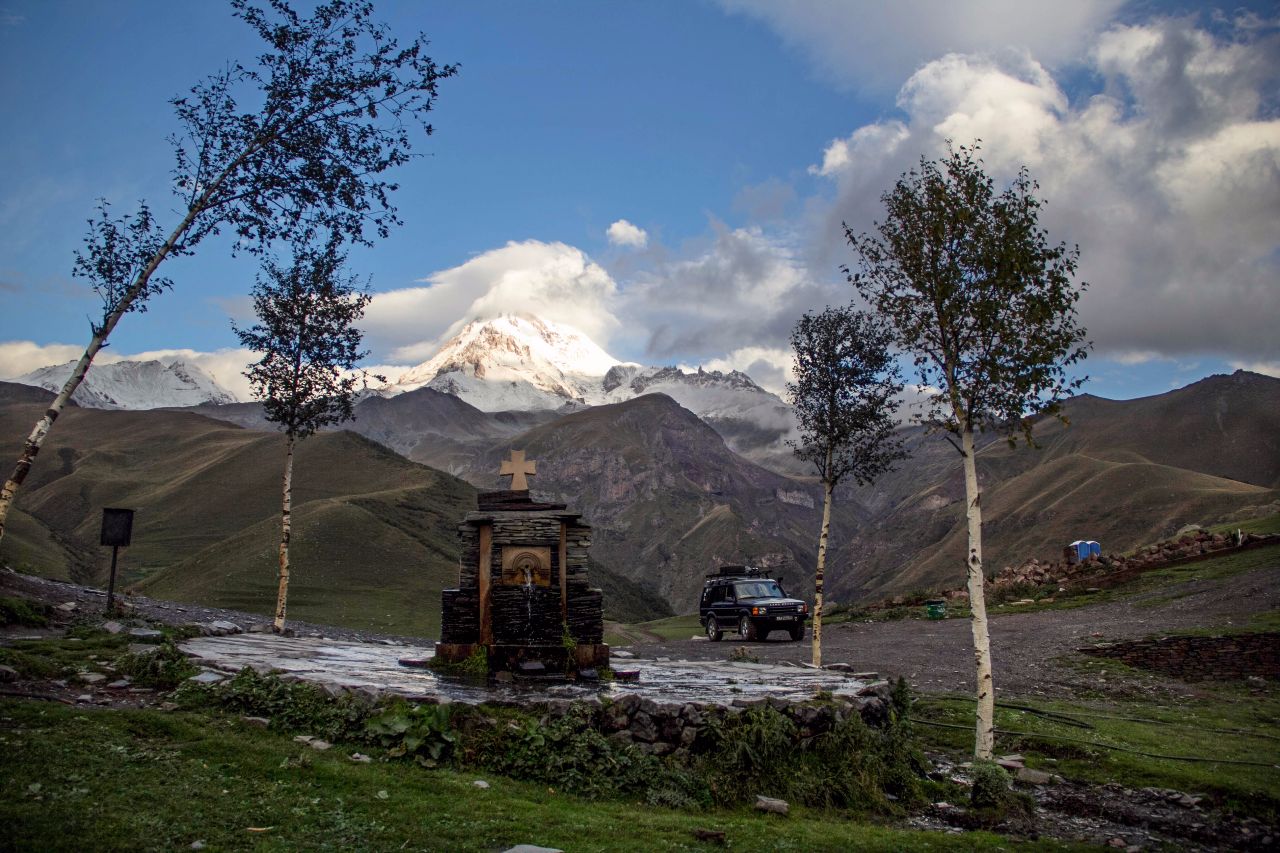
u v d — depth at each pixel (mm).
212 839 7582
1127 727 18719
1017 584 49500
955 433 16953
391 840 8125
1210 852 11781
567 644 15695
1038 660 28875
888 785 13023
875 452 26250
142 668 13148
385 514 151000
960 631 38031
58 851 6832
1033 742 16891
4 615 16828
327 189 15086
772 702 12953
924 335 17219
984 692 15188
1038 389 16234
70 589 24375
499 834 8648
